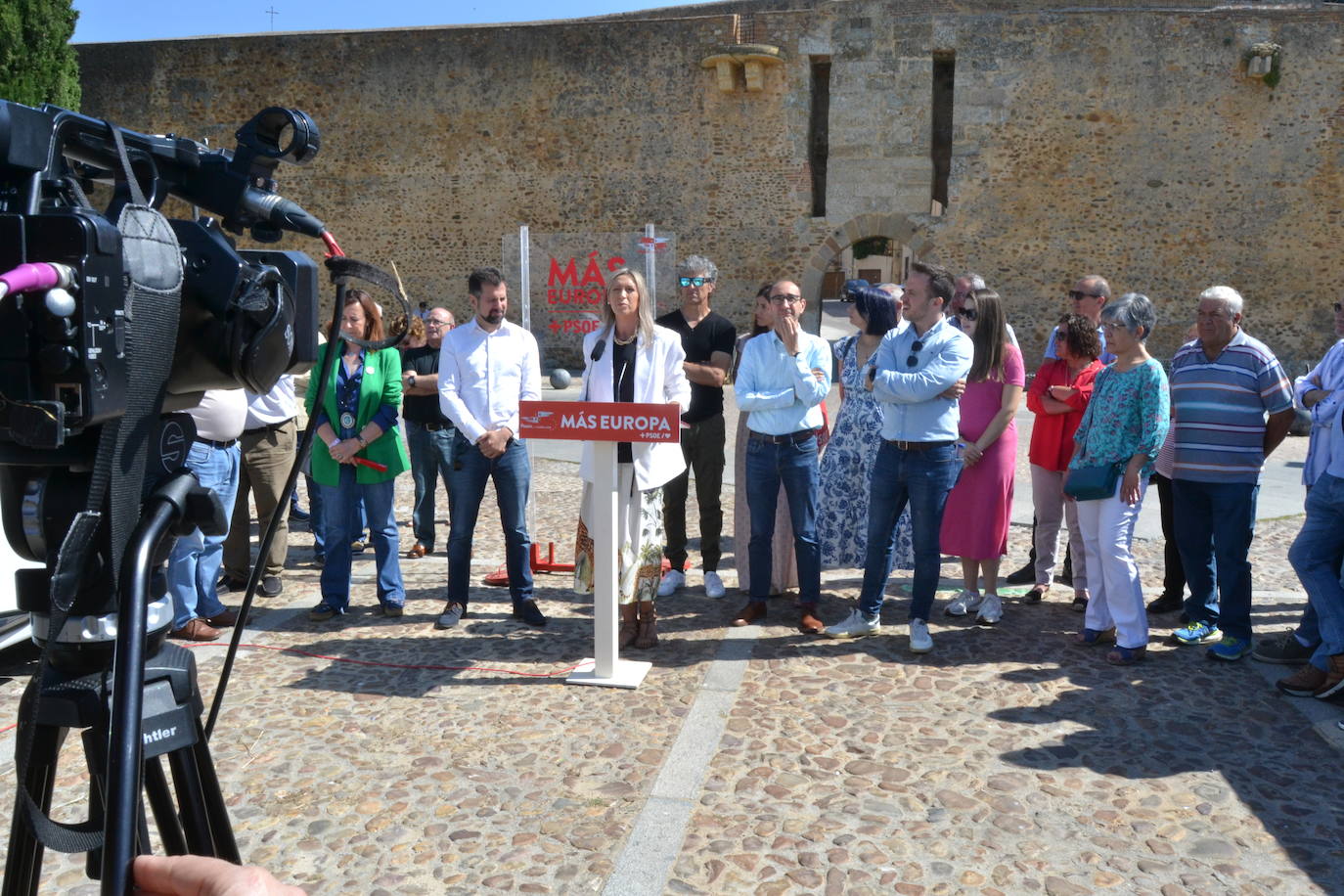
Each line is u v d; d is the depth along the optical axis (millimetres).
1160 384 4168
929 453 4402
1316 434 4555
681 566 5754
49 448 1003
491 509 8047
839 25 18219
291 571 6031
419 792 3137
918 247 18500
